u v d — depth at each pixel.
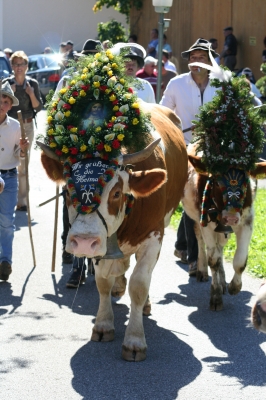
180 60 24.02
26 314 6.89
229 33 19.67
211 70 7.02
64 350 5.99
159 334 6.41
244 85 7.00
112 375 5.48
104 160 5.42
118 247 5.59
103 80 5.80
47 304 7.22
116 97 5.72
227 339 6.30
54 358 5.81
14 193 8.00
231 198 6.70
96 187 5.23
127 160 5.49
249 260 8.67
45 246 9.46
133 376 5.47
